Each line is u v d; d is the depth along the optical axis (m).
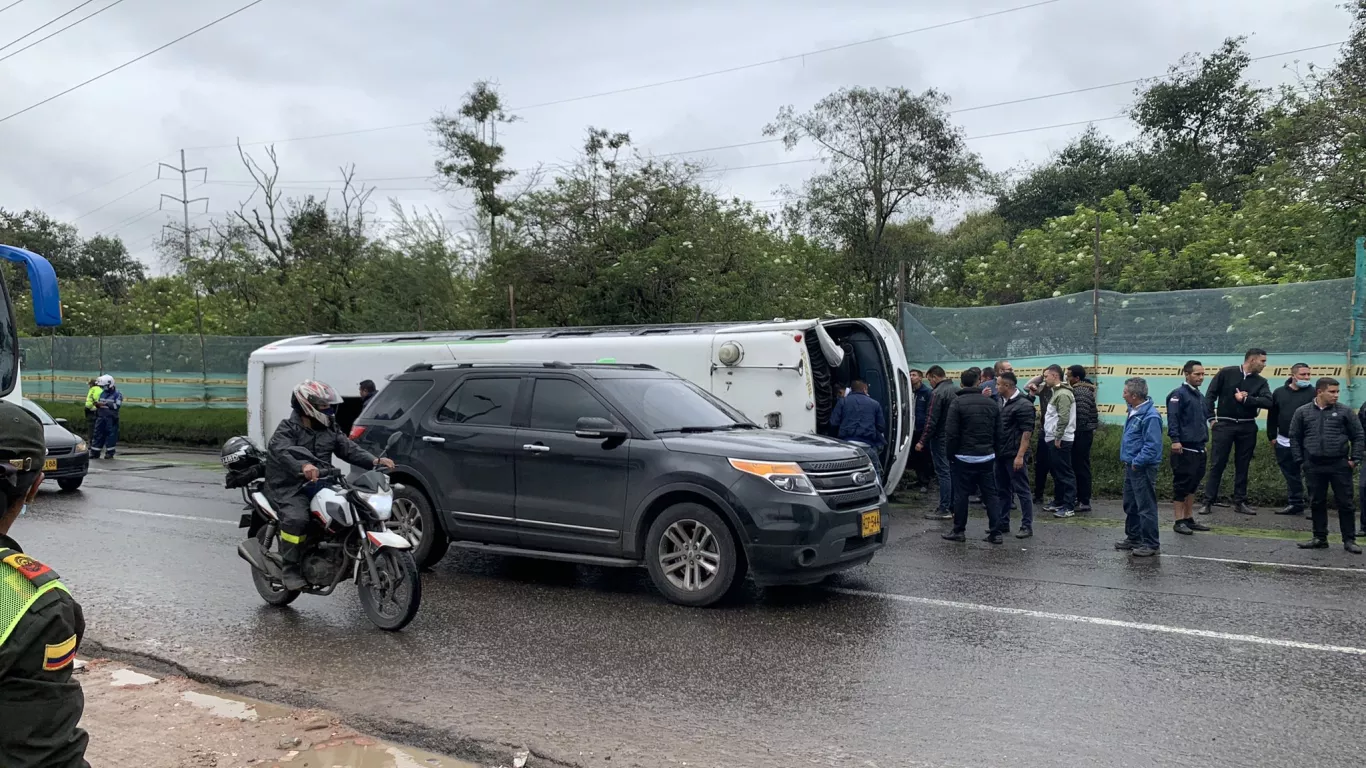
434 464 8.40
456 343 13.21
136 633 6.61
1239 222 19.09
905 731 4.71
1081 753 4.42
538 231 20.59
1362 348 11.55
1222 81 37.09
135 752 4.45
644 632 6.57
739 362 11.15
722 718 4.92
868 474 7.59
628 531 7.46
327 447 7.04
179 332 32.31
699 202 19.97
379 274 25.16
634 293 19.09
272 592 7.29
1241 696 5.16
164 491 14.62
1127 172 37.53
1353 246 14.01
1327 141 14.70
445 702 5.20
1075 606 7.17
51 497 13.84
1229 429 11.46
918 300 31.67
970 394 9.92
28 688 1.95
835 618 6.88
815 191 31.92
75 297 36.41
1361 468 9.95
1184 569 8.51
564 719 4.93
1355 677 5.46
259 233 33.16
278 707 5.14
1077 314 13.86
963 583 8.00
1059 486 11.82
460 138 27.41
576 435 7.74
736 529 7.04
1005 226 34.38
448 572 8.63
